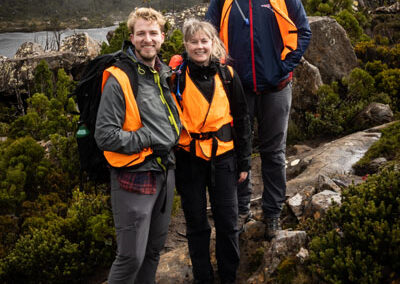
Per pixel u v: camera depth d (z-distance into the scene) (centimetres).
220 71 242
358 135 532
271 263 266
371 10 1544
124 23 920
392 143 449
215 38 241
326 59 736
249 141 257
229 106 248
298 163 535
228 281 274
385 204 242
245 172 259
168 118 219
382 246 215
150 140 209
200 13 1487
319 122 651
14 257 387
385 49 852
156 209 233
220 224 259
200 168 245
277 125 297
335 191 331
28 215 464
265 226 320
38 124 692
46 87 1078
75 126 606
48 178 514
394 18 1301
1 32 9481
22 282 397
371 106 634
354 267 211
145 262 245
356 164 446
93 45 1422
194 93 234
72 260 397
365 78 684
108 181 239
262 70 278
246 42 278
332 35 733
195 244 265
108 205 446
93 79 215
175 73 235
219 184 249
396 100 689
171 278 308
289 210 344
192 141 239
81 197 454
